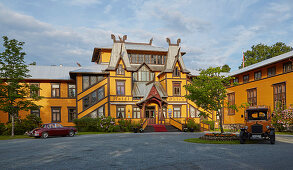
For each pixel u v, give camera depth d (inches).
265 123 784.9
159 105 1657.2
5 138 1122.7
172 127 1576.0
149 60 1932.8
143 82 1833.2
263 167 392.8
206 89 867.4
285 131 1258.0
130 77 1711.4
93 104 1622.8
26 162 457.4
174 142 799.1
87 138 1003.9
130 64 1817.2
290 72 1261.1
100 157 501.0
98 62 2127.2
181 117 1742.1
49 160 474.6
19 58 1278.3
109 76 1662.2
